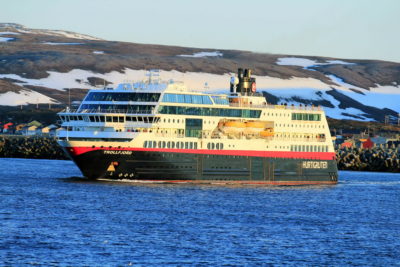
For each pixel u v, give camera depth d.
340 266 196.50
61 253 197.12
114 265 187.12
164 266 188.25
